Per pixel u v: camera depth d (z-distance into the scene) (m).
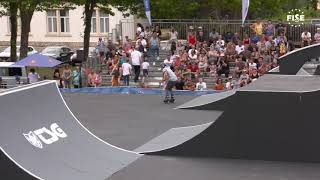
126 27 44.44
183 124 15.89
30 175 8.27
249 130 10.34
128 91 25.34
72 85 29.66
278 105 10.12
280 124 10.17
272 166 9.95
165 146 11.25
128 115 17.91
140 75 32.09
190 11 50.06
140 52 32.62
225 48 33.25
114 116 17.70
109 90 25.42
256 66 27.72
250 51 31.31
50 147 9.48
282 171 9.64
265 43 31.70
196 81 27.72
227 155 10.49
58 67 36.75
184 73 28.16
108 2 37.91
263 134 10.27
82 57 36.41
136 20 49.25
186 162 10.33
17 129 9.06
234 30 38.16
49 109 10.57
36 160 8.79
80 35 58.50
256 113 10.25
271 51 31.16
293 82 12.48
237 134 10.39
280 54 30.38
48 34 60.53
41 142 9.40
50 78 36.06
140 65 31.20
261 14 59.25
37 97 10.34
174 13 48.97
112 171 9.67
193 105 19.47
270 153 10.28
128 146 12.48
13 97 9.49
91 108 19.77
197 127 12.77
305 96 9.96
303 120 10.05
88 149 10.35
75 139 10.45
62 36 60.53
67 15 60.22
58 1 35.97
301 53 19.14
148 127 15.30
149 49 35.09
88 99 22.66
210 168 9.89
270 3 55.97
